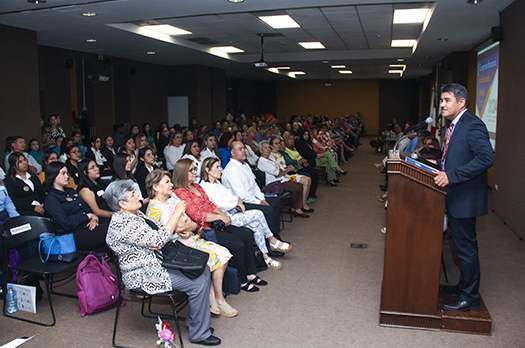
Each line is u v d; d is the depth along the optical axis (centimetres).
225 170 437
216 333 282
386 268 283
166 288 254
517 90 504
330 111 2344
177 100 1351
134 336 279
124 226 255
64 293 346
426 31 734
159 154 1029
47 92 948
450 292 309
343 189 813
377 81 2267
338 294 342
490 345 262
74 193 355
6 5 531
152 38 830
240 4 540
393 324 288
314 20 735
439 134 1083
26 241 307
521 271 387
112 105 1190
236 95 2059
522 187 480
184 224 297
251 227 391
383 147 1562
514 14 518
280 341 271
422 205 271
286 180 593
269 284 363
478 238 490
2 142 629
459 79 1012
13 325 294
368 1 529
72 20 630
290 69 1625
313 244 473
